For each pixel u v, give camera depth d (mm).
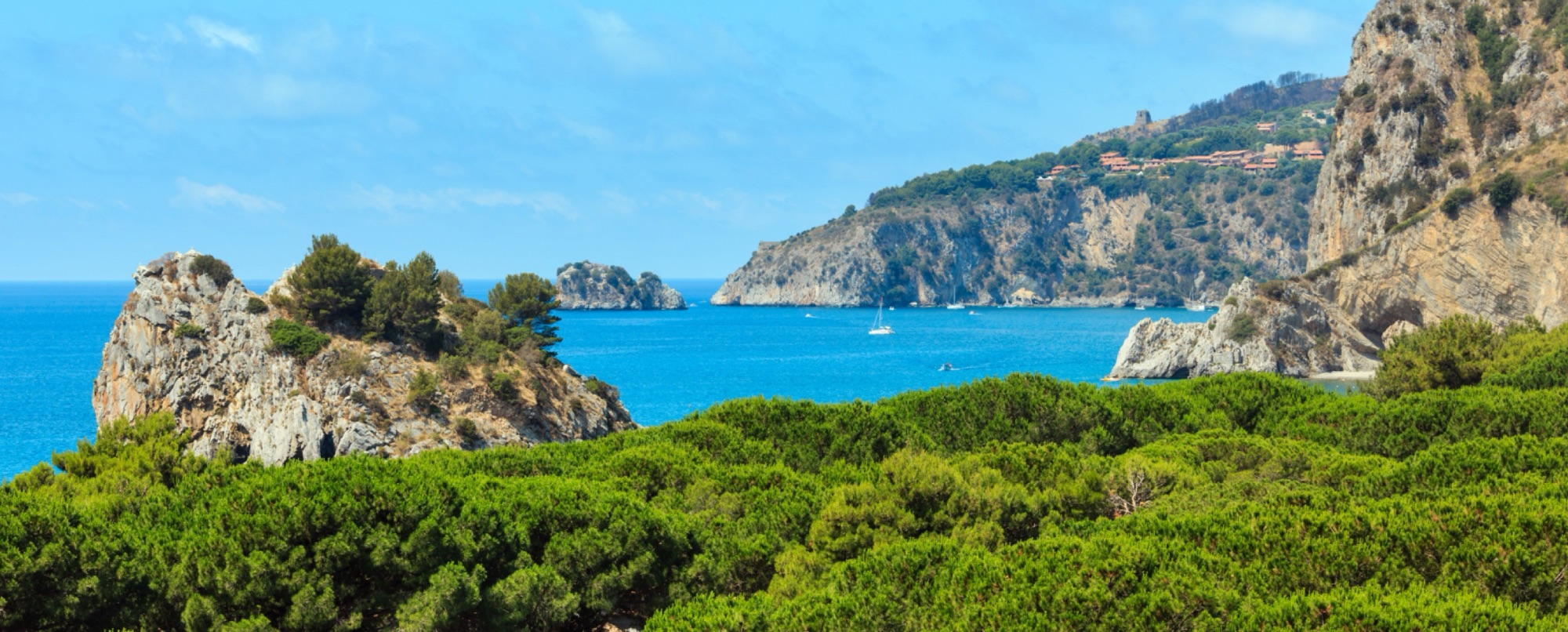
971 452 40469
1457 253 143000
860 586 24375
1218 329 146500
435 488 25656
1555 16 165375
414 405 83375
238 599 22172
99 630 22562
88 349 196625
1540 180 137125
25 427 103125
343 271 88562
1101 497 32375
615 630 27281
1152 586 21594
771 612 23672
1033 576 22703
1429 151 164625
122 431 38906
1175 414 46125
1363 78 182500
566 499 28141
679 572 27594
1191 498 31484
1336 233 183375
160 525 25422
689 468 36031
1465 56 171250
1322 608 20250
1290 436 45438
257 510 23828
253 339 86250
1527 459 31406
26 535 21953
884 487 29969
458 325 96375
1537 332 80938
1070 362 169625
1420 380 68188
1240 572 22906
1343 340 151625
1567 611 21250
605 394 100438
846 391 134250
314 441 80562
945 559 24922
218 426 86562
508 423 87438
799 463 41438
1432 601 20297
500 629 24047
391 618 24375
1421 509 24953
